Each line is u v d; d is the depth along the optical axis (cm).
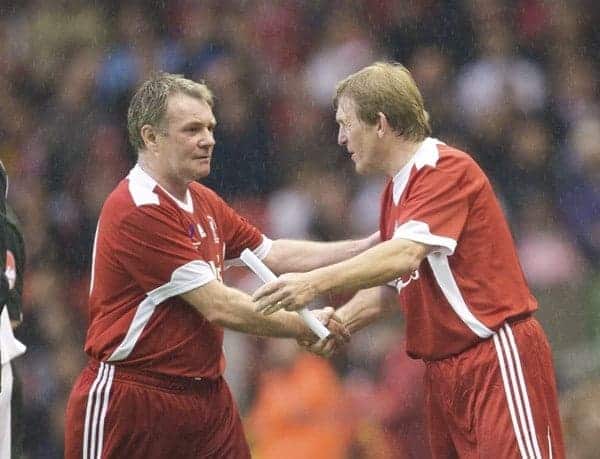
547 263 3612
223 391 2108
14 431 2178
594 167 3847
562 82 4075
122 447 2050
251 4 4381
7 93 4472
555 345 3412
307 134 4094
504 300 1977
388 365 3284
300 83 4206
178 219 2027
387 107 2000
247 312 2005
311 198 3897
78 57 4475
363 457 3198
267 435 3212
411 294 2017
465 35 4181
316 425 3198
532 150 3897
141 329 2027
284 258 2242
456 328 1978
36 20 4588
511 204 3831
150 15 4475
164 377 2036
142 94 2039
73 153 4209
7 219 2120
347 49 4219
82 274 4041
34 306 3859
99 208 4109
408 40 4219
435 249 1958
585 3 4203
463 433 2003
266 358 3375
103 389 2041
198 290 2009
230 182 4047
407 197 1997
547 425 1967
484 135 3938
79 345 3812
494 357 1962
